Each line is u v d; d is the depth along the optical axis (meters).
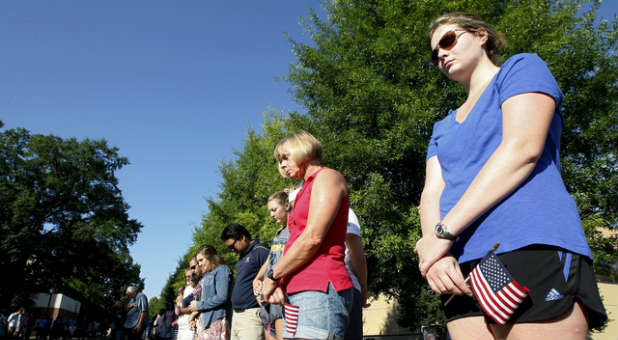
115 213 42.94
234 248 4.78
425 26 10.17
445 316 1.33
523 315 1.05
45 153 40.75
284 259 1.99
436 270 1.22
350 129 11.20
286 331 1.94
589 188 9.41
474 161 1.38
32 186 40.25
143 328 9.43
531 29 9.62
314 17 13.03
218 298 5.01
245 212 19.66
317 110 12.54
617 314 15.28
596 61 9.63
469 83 1.58
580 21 10.27
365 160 10.75
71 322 42.84
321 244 2.00
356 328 2.81
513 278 1.06
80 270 40.59
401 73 10.58
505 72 1.36
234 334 4.54
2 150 39.41
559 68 9.41
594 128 9.45
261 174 17.30
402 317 12.31
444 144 1.55
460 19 1.59
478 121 1.40
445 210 1.43
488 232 1.19
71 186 41.50
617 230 10.05
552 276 1.04
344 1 12.86
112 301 55.03
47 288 41.06
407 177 11.54
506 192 1.16
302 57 12.52
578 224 1.13
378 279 12.62
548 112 1.20
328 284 1.92
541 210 1.12
